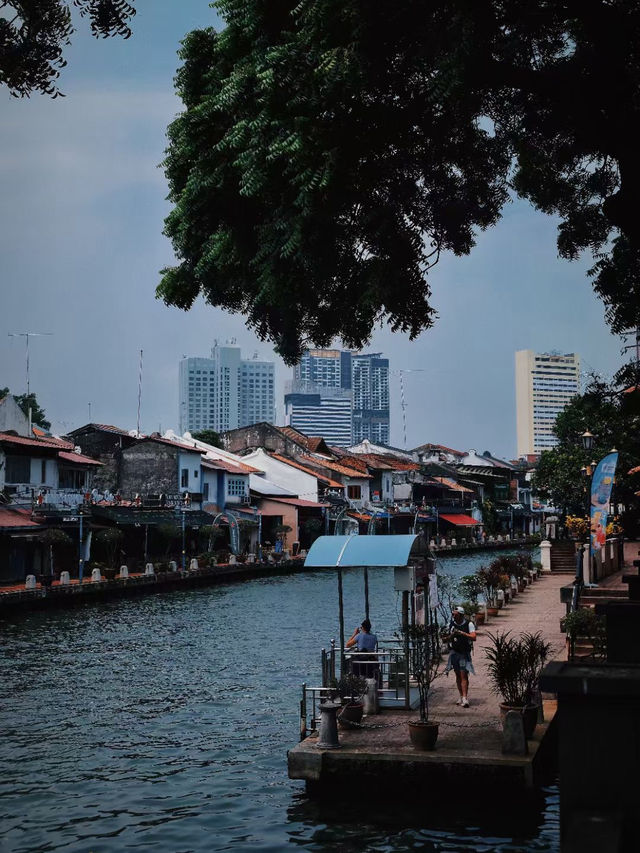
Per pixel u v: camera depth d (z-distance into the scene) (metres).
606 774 5.06
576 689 5.05
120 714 19.73
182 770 15.57
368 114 9.97
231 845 12.02
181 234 11.51
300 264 10.50
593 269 11.60
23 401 73.00
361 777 13.60
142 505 59.09
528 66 9.53
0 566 44.00
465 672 16.80
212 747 17.08
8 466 48.03
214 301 11.91
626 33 8.87
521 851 11.45
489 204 11.35
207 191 10.99
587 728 5.11
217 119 10.87
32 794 14.28
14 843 12.21
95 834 12.55
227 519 66.88
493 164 11.14
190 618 37.38
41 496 47.53
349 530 82.31
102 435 67.44
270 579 60.12
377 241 10.64
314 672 24.80
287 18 10.52
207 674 24.50
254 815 13.18
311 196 9.80
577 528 46.56
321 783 13.74
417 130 10.45
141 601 44.41
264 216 10.91
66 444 56.53
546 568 47.19
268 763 15.96
